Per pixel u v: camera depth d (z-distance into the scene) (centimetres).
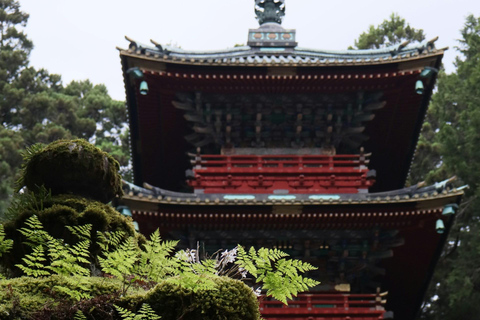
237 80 2894
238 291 726
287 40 3098
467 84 4266
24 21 6069
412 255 2984
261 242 2789
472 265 3931
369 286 2911
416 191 2670
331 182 2847
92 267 805
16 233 813
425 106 3000
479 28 4544
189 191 3500
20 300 709
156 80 2861
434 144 4497
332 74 2875
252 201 2670
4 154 4512
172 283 724
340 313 2686
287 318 2666
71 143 877
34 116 5231
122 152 5144
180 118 3070
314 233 2786
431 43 2825
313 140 3047
